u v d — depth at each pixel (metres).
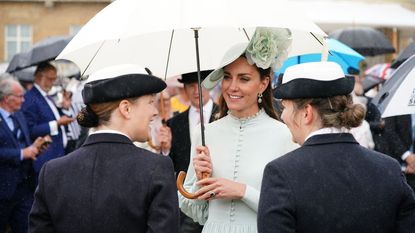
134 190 3.36
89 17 33.31
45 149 7.91
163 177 3.39
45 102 8.88
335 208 3.21
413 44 8.27
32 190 8.07
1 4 33.69
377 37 12.21
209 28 4.71
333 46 7.81
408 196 3.33
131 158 3.43
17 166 7.68
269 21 3.71
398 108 4.38
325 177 3.24
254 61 4.02
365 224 3.23
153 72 4.70
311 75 3.31
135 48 4.60
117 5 3.96
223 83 4.16
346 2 15.57
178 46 4.70
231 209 4.06
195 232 5.81
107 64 4.52
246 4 3.77
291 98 3.35
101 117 3.50
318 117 3.35
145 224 3.37
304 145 3.35
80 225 3.38
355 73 8.41
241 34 4.72
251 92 4.10
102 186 3.38
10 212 7.80
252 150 4.11
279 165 3.28
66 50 3.88
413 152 7.93
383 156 3.40
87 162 3.45
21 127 8.11
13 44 33.88
